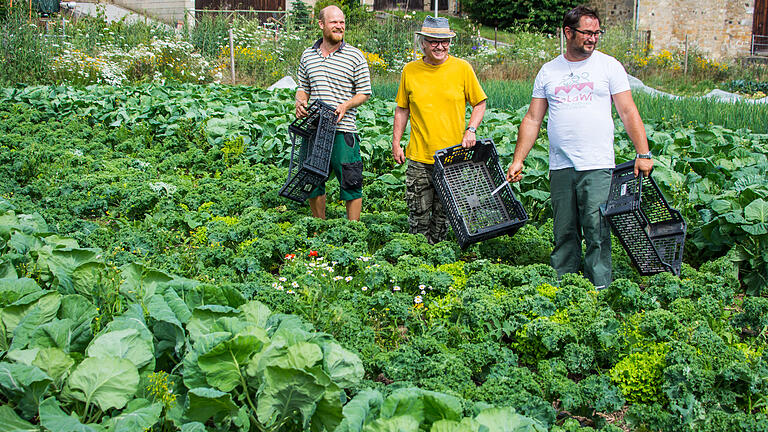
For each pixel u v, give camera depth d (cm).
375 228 601
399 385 340
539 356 398
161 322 338
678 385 340
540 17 3353
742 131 982
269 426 284
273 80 2027
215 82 1812
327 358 302
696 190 657
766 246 523
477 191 568
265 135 977
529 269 484
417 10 3872
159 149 996
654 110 1215
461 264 514
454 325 421
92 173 852
